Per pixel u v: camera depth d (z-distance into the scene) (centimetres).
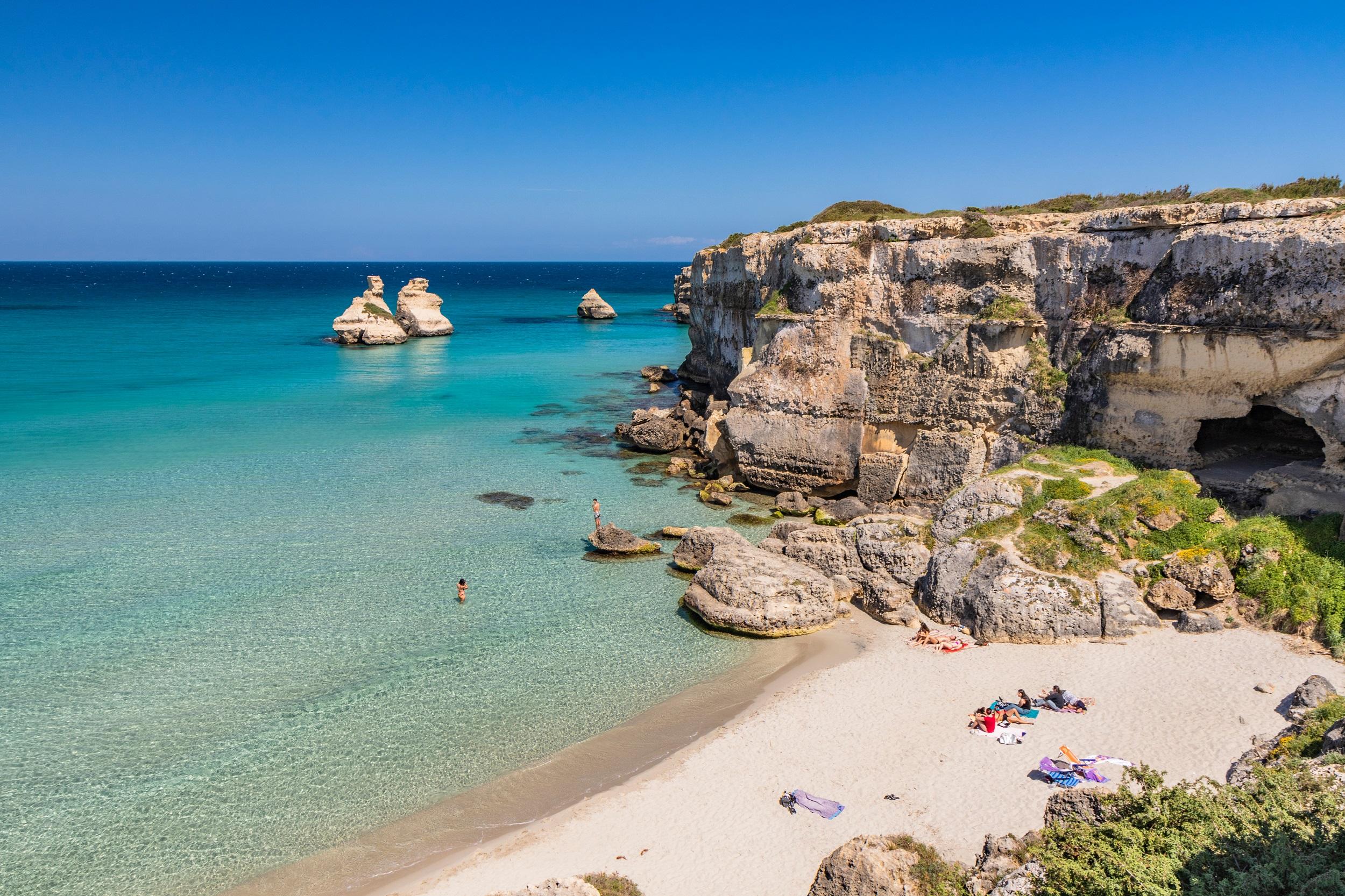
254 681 2366
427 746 2073
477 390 7062
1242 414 2894
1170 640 2341
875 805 1773
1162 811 1409
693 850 1683
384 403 6438
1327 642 2216
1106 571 2503
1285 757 1666
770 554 2884
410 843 1742
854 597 2891
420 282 11500
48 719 2166
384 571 3153
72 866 1670
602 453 4981
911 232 3788
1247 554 2442
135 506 3850
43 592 2920
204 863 1684
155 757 2019
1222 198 3272
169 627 2680
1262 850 1230
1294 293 2673
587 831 1756
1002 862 1447
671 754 2031
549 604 2883
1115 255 3219
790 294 4241
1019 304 3488
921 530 2972
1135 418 3117
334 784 1928
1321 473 2695
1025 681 2227
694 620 2767
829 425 3975
